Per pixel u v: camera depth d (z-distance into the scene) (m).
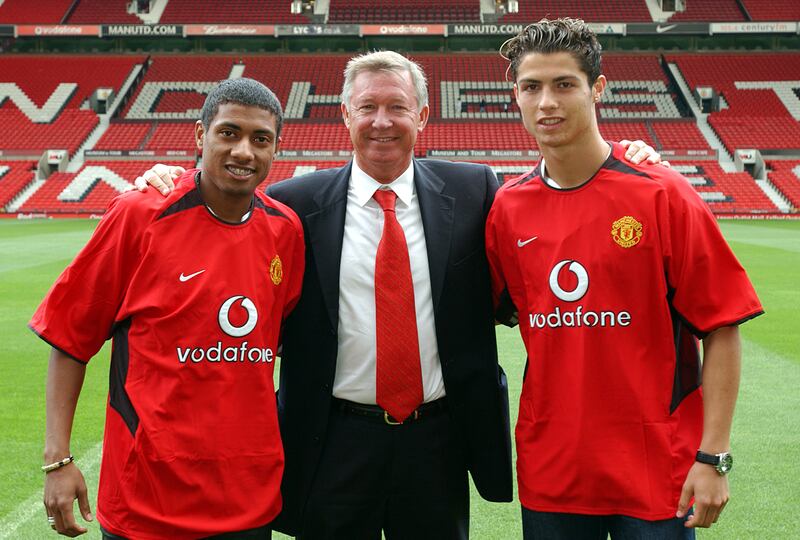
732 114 33.09
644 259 2.30
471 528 3.61
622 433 2.31
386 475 2.66
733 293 2.27
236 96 2.31
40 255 15.46
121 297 2.38
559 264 2.36
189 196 2.39
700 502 2.21
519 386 6.17
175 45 37.28
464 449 2.76
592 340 2.32
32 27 33.62
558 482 2.35
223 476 2.32
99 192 29.94
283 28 33.22
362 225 2.72
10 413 5.34
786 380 6.15
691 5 36.56
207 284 2.33
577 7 36.50
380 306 2.62
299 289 2.67
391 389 2.61
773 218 27.92
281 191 2.83
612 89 34.19
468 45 36.94
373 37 36.91
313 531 2.68
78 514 3.78
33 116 33.44
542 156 2.41
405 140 2.68
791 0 35.97
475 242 2.75
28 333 8.10
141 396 2.32
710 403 2.26
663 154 30.98
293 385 2.73
